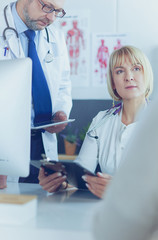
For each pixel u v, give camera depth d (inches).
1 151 43.4
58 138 90.4
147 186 20.8
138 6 91.5
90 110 91.0
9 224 33.7
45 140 80.1
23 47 83.3
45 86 82.2
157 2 90.2
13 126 43.1
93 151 68.3
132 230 21.7
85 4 96.2
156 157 20.8
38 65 82.1
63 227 32.9
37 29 81.1
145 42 91.5
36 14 78.4
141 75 71.2
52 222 34.7
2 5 97.0
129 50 72.1
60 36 87.9
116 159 65.5
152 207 21.0
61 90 87.7
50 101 82.4
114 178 22.6
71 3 97.2
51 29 86.5
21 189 53.7
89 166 67.7
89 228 32.5
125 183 21.5
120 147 65.9
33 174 81.6
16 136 43.5
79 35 97.5
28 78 43.9
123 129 67.3
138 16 91.7
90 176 45.9
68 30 98.2
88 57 97.2
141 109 69.2
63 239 32.0
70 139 89.5
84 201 44.9
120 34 93.7
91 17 96.0
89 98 96.4
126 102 70.0
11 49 80.2
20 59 44.1
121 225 21.8
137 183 21.0
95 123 70.7
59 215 37.5
